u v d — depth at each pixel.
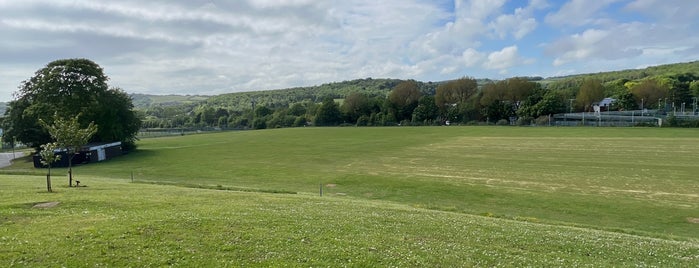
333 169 59.59
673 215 32.03
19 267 12.09
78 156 73.25
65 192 27.14
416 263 13.91
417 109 189.12
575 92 192.75
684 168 53.97
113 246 14.10
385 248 15.47
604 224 29.70
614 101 181.12
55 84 82.56
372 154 77.94
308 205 25.66
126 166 68.12
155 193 28.78
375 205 29.05
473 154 74.81
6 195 24.81
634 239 20.22
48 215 18.75
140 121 103.56
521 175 51.56
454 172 54.84
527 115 165.00
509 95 174.75
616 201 36.66
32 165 73.88
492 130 132.12
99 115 85.00
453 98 192.38
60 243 14.19
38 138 79.88
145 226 16.53
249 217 19.30
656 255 16.66
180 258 13.38
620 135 101.75
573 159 64.94
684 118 123.50
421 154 76.50
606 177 48.94
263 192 37.22
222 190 35.88
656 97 177.12
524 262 14.66
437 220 22.03
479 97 181.00
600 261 15.35
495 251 15.91
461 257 14.88
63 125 32.50
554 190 41.97
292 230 17.30
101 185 34.28
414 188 44.31
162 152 90.31
